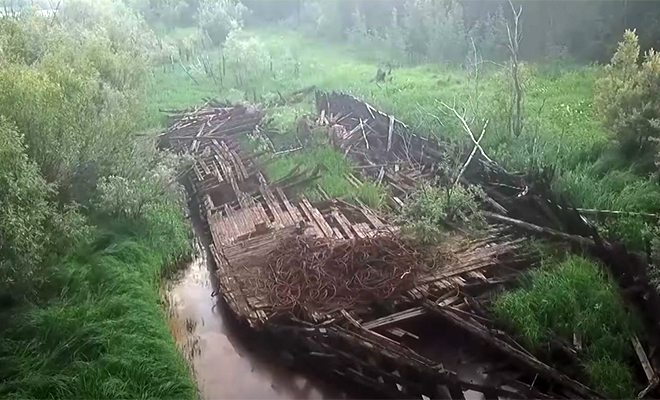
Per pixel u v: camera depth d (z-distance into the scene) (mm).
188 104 21172
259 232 11641
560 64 20703
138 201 11516
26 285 8336
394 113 17156
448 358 8406
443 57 24516
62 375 7426
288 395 8305
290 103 20109
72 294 9086
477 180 12180
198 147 16828
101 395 7215
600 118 13422
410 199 11766
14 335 8016
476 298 9039
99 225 11102
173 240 11789
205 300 10531
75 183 10922
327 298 9148
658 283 7996
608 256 8906
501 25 22969
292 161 14719
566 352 7859
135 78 17328
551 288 8727
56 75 11359
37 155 9836
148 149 13656
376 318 8930
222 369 8844
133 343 8117
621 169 11922
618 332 8000
